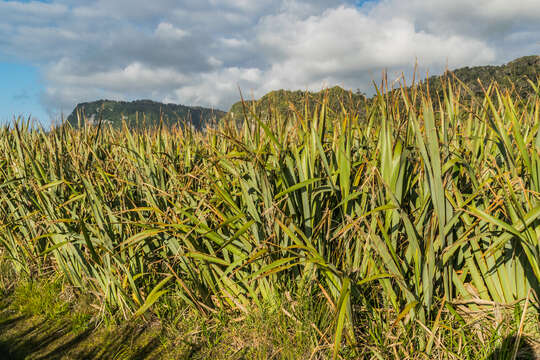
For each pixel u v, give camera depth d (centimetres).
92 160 298
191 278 226
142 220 241
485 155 191
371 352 177
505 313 174
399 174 167
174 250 225
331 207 210
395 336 174
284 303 199
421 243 172
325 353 179
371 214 177
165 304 238
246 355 193
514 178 161
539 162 159
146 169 257
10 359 209
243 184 198
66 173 282
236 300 220
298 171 198
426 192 168
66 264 279
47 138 316
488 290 188
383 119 169
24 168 298
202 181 250
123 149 309
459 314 184
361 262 192
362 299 182
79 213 271
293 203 197
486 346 166
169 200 222
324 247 199
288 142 206
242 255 204
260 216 204
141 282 253
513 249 170
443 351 169
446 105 205
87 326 238
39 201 273
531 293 170
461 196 178
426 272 168
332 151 202
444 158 178
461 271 194
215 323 220
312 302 194
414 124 156
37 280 310
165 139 304
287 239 196
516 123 160
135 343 215
